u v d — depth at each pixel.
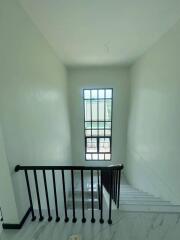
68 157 5.61
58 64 4.31
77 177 6.60
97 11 2.29
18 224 1.94
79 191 5.56
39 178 2.65
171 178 2.81
